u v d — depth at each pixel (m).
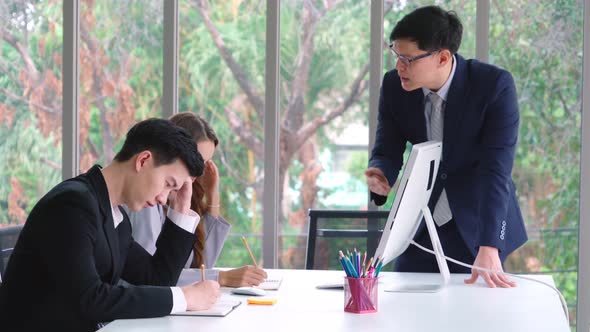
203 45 4.82
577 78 4.49
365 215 3.60
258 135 4.77
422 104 3.02
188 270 2.83
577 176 4.50
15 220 5.03
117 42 4.89
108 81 4.91
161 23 4.84
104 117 4.92
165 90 4.82
